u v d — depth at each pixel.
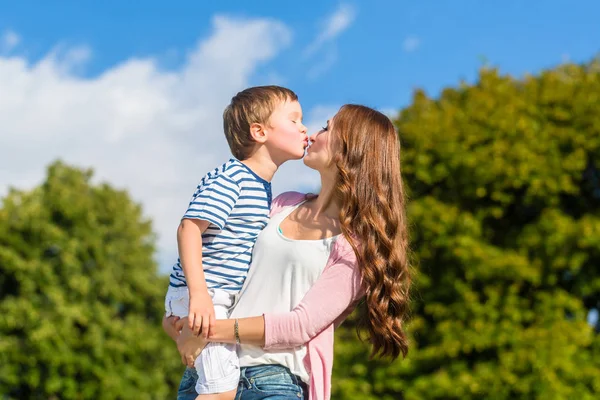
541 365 10.65
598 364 11.07
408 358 11.28
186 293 2.70
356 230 2.62
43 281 18.00
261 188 2.77
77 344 17.83
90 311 18.45
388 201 2.71
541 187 11.58
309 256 2.62
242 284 2.70
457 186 12.08
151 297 21.08
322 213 2.73
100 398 17.61
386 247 2.63
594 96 11.90
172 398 20.11
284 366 2.57
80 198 19.80
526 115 12.05
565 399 10.66
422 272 11.69
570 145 11.75
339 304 2.59
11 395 17.53
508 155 11.65
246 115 2.82
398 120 12.82
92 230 19.53
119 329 18.73
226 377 2.54
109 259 19.89
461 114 12.20
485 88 12.79
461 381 10.99
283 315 2.53
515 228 11.98
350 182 2.65
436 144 11.95
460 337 11.21
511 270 11.16
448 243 11.45
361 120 2.74
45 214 18.81
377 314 2.61
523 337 10.94
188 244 2.57
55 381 17.27
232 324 2.51
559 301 11.18
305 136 2.86
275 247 2.65
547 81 12.47
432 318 11.94
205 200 2.61
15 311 17.38
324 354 2.58
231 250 2.67
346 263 2.61
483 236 12.02
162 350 20.05
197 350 2.58
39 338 17.05
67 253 18.39
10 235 18.20
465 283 11.55
